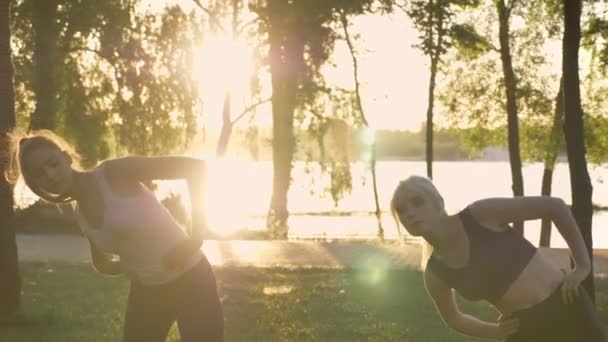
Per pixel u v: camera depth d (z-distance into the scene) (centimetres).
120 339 1024
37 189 537
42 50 2828
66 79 3011
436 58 2916
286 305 1298
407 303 1320
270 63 3161
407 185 500
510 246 501
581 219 1155
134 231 538
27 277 1584
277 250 2145
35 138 533
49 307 1256
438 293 525
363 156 3400
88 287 1470
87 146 3047
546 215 499
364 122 3328
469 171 14462
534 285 501
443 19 2867
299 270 1706
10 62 1074
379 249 2197
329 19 2998
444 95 3100
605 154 3098
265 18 2992
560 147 3014
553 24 2842
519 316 507
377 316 1215
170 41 3058
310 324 1142
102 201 538
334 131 3353
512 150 2936
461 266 506
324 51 3117
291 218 4806
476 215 501
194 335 549
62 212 643
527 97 2909
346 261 1911
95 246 568
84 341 1010
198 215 538
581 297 501
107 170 541
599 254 2014
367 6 2919
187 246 538
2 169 1080
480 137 3219
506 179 10481
